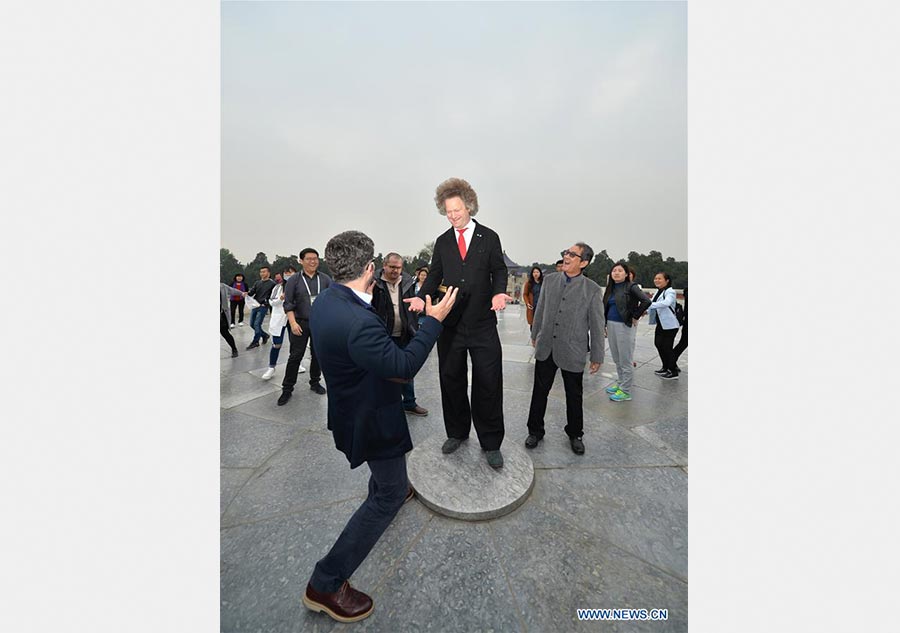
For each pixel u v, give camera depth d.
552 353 2.69
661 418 3.40
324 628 1.39
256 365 5.39
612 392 3.96
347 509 2.09
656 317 4.74
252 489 2.28
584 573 1.65
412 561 1.70
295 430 3.13
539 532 1.89
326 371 1.29
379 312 3.05
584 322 2.61
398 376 1.22
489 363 2.29
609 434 3.04
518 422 3.30
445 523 1.94
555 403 3.78
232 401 3.83
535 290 6.80
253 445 2.86
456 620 1.43
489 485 2.16
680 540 1.85
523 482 2.20
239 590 1.55
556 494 2.22
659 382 4.58
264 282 6.81
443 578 1.61
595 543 1.82
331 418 1.38
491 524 1.94
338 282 1.35
